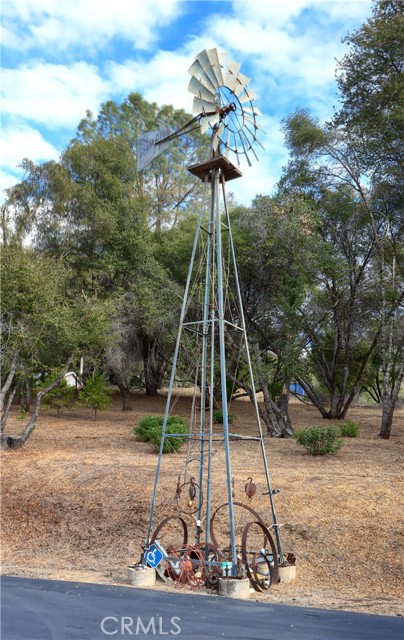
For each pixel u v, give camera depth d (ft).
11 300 54.80
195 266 78.89
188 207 116.78
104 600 23.38
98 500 41.24
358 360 96.48
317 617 22.30
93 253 94.89
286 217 64.34
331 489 40.06
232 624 20.70
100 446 58.44
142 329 89.30
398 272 71.41
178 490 30.40
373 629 20.92
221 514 37.40
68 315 57.52
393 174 66.90
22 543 37.58
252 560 28.30
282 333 69.21
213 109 29.53
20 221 91.56
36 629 19.48
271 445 59.26
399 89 66.23
